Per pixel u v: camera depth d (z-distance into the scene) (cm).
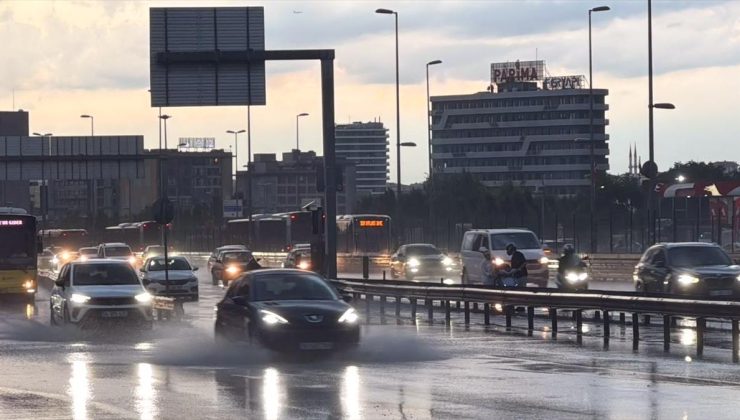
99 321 6066
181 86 8600
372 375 4047
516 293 6475
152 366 4441
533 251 9200
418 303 9400
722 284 7050
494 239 9338
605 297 5703
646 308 5362
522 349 5062
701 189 14212
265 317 4622
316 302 4784
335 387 3700
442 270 12275
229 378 3991
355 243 16250
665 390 3550
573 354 4812
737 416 2997
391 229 16338
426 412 3123
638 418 2975
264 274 4988
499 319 7250
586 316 7350
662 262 7381
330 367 4341
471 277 9562
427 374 4069
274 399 3419
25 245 9638
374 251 16200
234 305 4934
